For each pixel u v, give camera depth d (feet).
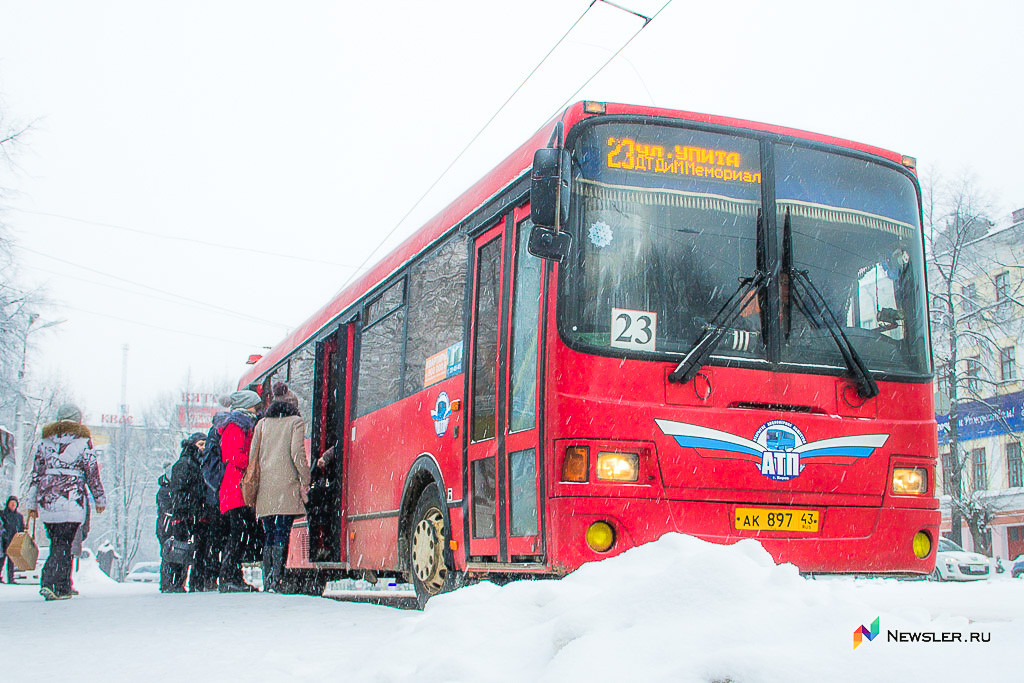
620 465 20.99
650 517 20.89
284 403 37.88
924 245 24.89
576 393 21.29
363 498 34.24
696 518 21.12
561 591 13.35
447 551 26.66
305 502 37.63
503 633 13.08
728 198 23.25
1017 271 125.80
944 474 134.92
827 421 22.38
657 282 22.27
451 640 13.08
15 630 24.20
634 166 22.84
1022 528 126.41
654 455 21.17
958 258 115.14
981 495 127.44
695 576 11.72
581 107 22.90
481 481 24.95
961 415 129.39
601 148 22.72
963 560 76.48
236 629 23.44
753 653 9.70
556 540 20.84
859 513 22.38
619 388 21.43
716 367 22.00
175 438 269.23
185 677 15.84
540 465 21.70
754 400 22.11
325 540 37.88
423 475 29.25
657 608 11.54
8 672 17.04
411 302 31.96
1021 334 117.39
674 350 21.90
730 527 21.30
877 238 24.26
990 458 130.31
